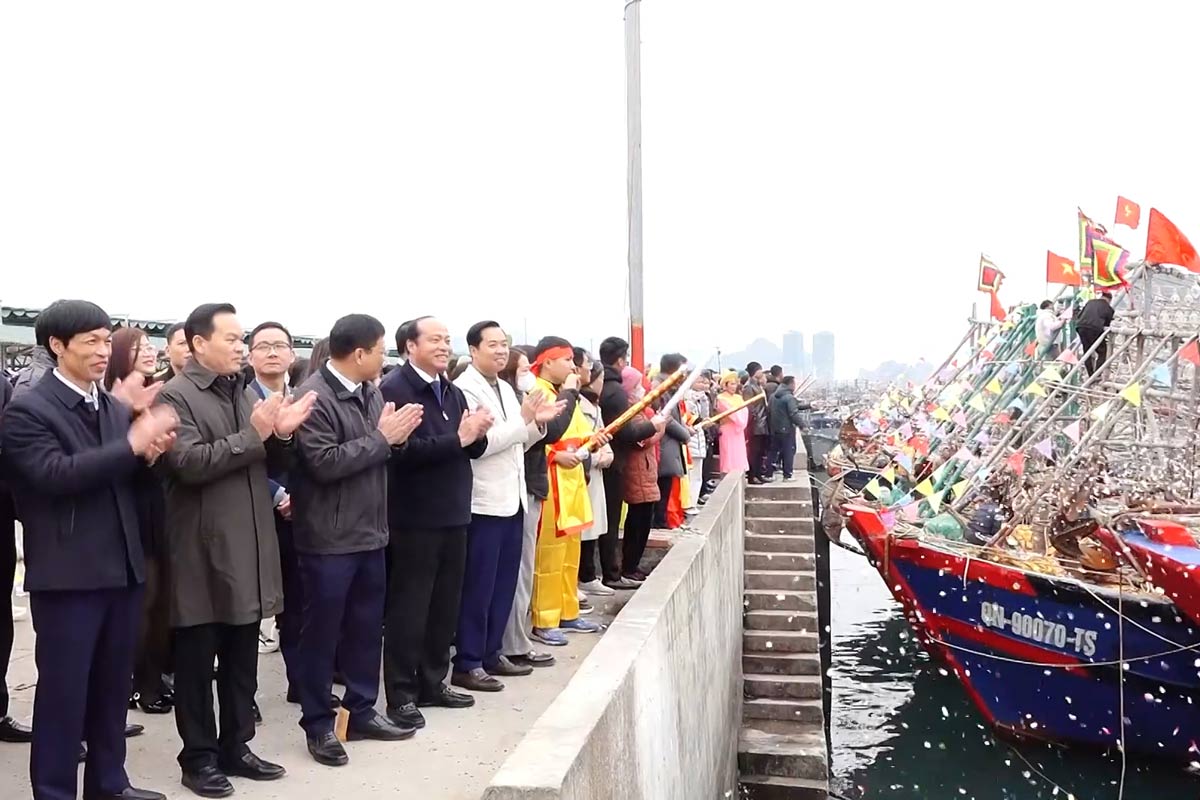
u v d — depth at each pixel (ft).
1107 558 29.78
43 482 10.96
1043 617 29.50
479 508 17.25
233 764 13.39
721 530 27.25
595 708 11.82
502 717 15.94
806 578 40.14
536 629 20.85
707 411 46.96
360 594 14.58
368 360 14.44
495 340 17.88
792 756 29.50
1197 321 33.47
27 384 15.71
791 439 55.57
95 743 12.10
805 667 34.83
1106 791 29.91
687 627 19.20
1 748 14.49
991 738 32.27
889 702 41.88
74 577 11.41
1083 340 39.91
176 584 12.67
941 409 46.65
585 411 23.57
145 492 12.51
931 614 32.50
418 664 16.17
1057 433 33.76
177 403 12.64
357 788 13.06
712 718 23.48
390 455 14.25
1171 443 31.27
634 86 37.22
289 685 17.12
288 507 16.65
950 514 33.81
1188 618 27.04
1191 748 28.60
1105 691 29.01
